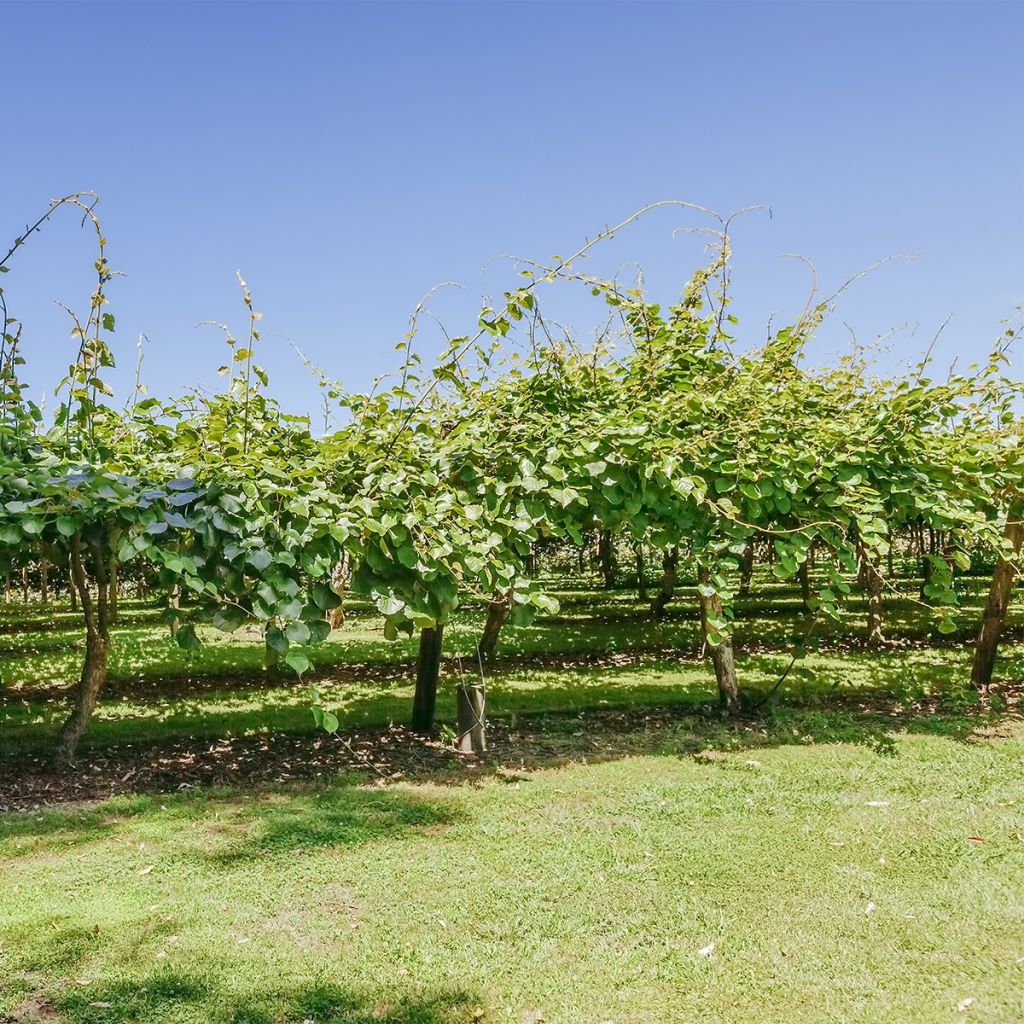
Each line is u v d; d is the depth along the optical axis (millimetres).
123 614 17406
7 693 9180
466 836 4730
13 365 5055
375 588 5113
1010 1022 2873
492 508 5707
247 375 5164
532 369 6516
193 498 4766
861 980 3156
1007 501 7715
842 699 8602
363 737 7211
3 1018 2918
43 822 4977
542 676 10141
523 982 3166
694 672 10430
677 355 6801
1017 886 3990
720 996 3064
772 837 4660
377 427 5758
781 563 6211
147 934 3533
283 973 3221
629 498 5988
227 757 6566
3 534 4516
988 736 7051
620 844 4574
